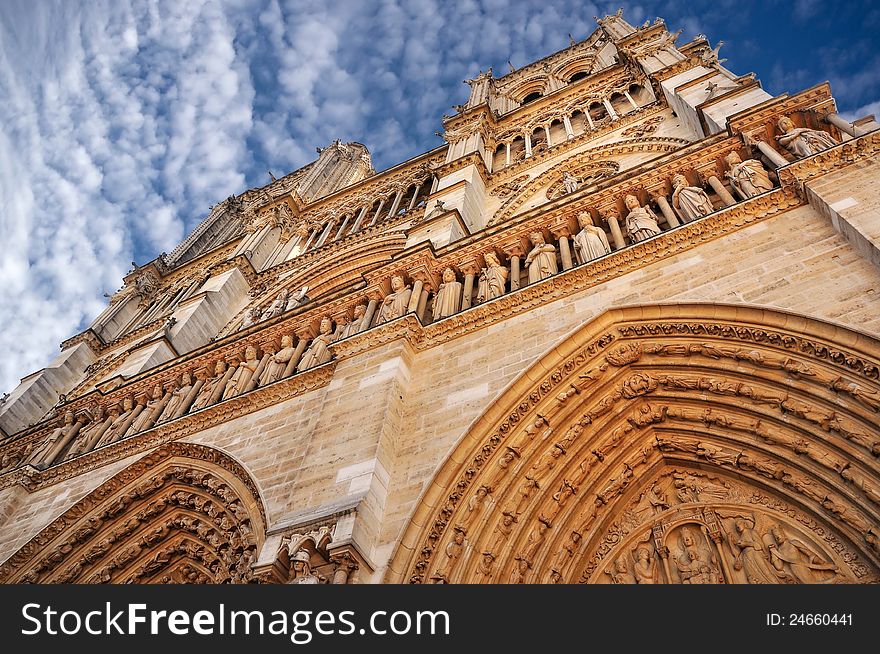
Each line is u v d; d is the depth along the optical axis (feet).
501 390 40.98
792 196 42.91
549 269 51.52
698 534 35.94
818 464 32.48
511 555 35.40
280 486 43.57
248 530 44.60
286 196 146.92
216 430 55.83
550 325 44.88
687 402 39.42
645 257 45.60
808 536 32.27
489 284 53.67
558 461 39.19
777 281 37.76
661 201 51.80
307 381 54.39
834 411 32.53
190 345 98.48
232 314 112.27
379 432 41.06
